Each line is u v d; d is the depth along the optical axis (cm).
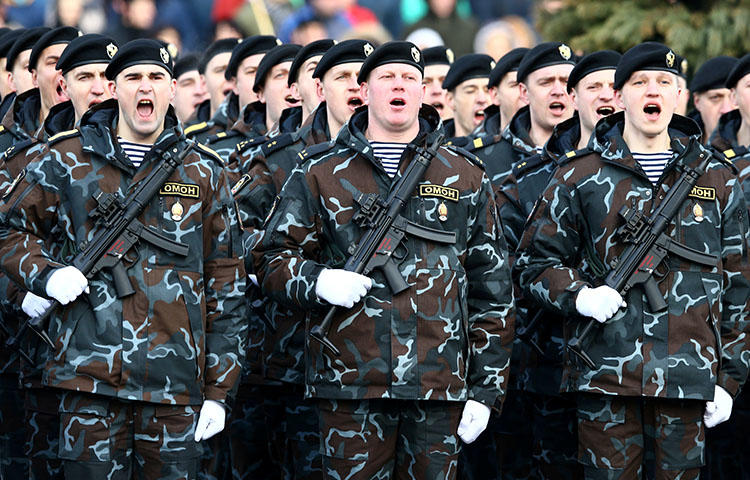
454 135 3228
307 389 2112
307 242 2136
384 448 2092
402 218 2078
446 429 2091
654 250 2167
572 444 2484
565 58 2739
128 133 2130
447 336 2073
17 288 2236
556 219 2238
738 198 2234
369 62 2130
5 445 2575
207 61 3362
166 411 2070
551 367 2462
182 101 3556
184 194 2097
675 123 2294
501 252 2155
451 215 2102
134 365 2042
